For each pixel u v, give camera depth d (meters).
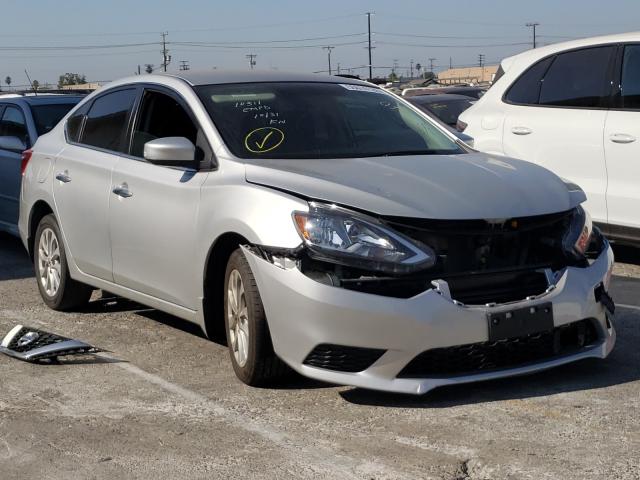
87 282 6.48
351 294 4.39
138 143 6.00
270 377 4.92
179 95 5.81
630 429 4.25
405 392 4.41
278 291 4.57
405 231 4.48
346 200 4.55
